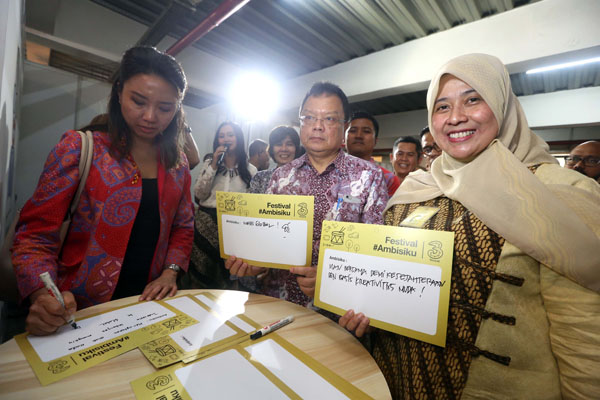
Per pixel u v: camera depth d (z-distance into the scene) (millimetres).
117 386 429
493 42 2674
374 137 1863
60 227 697
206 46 3629
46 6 2531
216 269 1709
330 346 563
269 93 4492
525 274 486
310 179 998
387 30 3111
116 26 3131
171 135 864
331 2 2695
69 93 3193
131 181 761
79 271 710
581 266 425
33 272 604
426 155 2061
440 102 614
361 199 934
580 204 448
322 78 4070
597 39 2217
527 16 2516
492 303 501
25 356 489
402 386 603
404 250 558
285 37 3344
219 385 434
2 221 1091
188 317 644
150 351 508
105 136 769
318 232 946
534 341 479
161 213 823
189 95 4371
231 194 824
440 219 607
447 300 507
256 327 615
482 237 528
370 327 667
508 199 496
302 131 994
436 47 3053
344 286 615
